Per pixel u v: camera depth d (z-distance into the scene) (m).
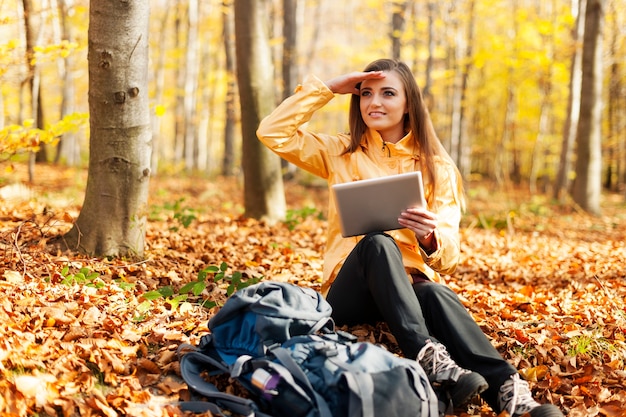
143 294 3.21
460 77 17.53
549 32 14.68
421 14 17.59
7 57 5.53
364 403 1.98
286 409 2.12
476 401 2.52
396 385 2.07
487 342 2.42
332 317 2.83
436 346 2.34
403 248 2.86
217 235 5.68
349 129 3.11
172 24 22.91
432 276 2.84
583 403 2.55
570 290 4.59
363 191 2.54
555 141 22.88
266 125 2.91
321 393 2.10
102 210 3.82
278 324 2.30
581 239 8.63
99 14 3.62
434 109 21.84
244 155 6.88
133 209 3.90
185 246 4.83
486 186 23.64
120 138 3.79
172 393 2.41
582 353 3.05
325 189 15.05
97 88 3.71
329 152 3.05
